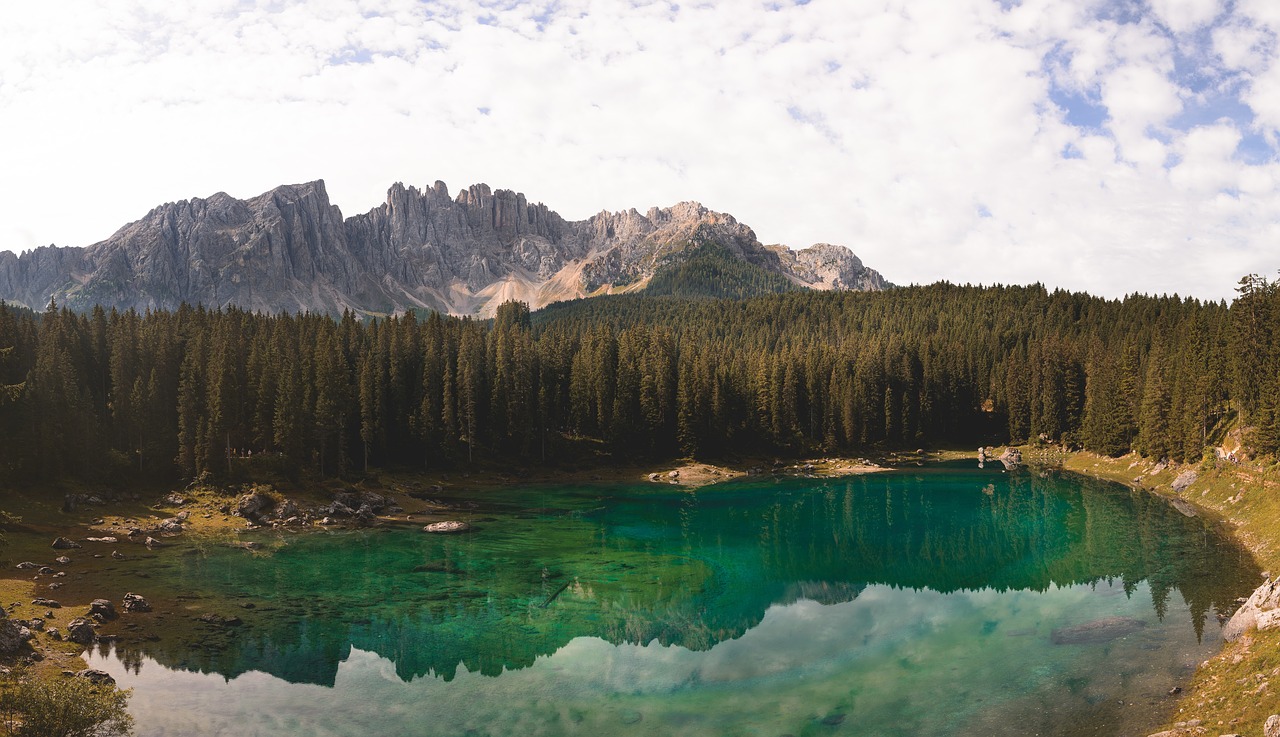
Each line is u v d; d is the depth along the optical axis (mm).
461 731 36562
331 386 110188
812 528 89812
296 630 51000
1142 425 125812
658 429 150000
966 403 189250
